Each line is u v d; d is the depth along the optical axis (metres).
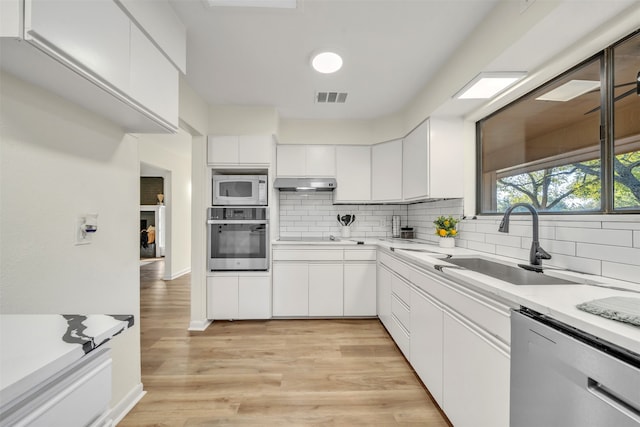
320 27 1.72
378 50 1.96
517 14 1.36
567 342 0.77
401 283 2.25
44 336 0.64
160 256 7.38
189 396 1.76
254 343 2.49
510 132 2.01
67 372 0.60
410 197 2.83
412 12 1.59
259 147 2.93
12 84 0.98
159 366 2.10
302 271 3.05
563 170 1.56
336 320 3.05
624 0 1.10
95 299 1.38
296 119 3.32
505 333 1.03
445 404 1.50
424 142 2.48
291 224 3.63
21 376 0.48
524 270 1.54
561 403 0.79
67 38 0.86
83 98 1.17
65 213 1.20
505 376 1.03
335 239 3.38
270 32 1.77
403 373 2.01
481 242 2.14
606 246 1.24
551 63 1.51
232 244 2.93
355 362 2.16
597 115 1.37
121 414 1.57
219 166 2.92
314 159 3.32
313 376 1.97
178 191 5.39
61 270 1.19
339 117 3.29
